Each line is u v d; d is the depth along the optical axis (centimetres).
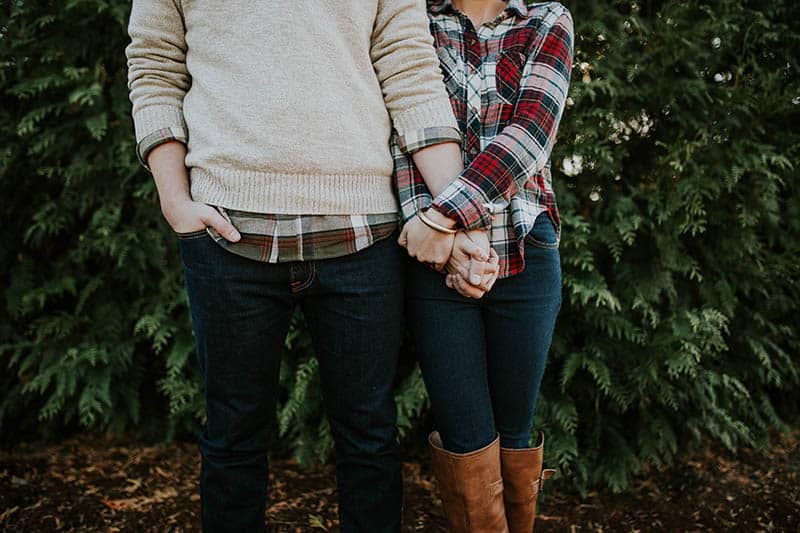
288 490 194
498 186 109
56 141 199
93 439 221
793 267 203
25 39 194
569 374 185
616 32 183
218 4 106
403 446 216
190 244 109
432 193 112
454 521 123
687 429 206
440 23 122
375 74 114
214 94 106
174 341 210
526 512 129
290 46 103
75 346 210
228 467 118
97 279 206
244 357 112
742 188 196
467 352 116
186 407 200
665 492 192
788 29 194
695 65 189
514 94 116
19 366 219
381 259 112
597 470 195
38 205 208
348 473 123
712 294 200
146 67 112
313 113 104
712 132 191
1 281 215
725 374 203
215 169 105
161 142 110
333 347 115
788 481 193
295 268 108
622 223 183
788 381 222
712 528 173
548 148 115
